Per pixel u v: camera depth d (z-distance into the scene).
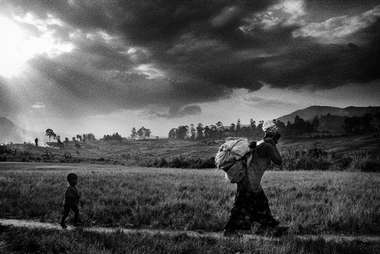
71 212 9.27
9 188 13.84
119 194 12.76
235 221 7.27
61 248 5.88
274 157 7.19
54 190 13.30
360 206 9.64
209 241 6.48
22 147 197.12
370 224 7.96
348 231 7.78
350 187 15.06
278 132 7.55
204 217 8.80
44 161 90.94
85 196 11.86
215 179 20.09
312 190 14.09
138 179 19.77
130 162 98.62
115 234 6.73
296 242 6.23
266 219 7.36
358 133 178.50
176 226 8.14
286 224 8.07
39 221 8.61
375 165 38.88
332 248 5.92
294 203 10.52
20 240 6.23
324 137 178.38
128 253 5.54
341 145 129.00
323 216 8.62
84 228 7.84
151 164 71.25
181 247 5.89
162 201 10.90
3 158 86.56
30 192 12.78
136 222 8.46
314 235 7.42
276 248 5.82
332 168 42.12
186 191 13.44
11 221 8.55
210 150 190.25
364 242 6.55
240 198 7.32
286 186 15.42
